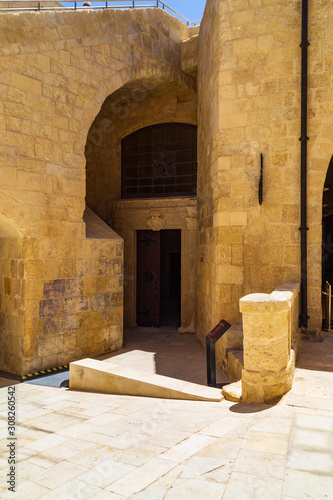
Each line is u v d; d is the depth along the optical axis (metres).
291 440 3.11
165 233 17.61
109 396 5.60
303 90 7.11
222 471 2.66
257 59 7.49
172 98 11.87
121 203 12.00
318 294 7.19
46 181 7.77
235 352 6.71
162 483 2.56
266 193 7.44
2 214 7.00
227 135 7.69
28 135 7.42
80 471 2.87
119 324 9.45
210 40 8.77
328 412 3.76
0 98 6.95
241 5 7.58
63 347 8.11
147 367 7.98
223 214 7.69
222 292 7.67
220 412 4.00
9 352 7.76
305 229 7.15
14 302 7.66
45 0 7.68
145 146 12.35
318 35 7.12
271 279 7.40
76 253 8.38
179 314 14.48
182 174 11.92
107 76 9.05
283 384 4.31
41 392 6.27
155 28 10.31
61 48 8.00
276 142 7.38
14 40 7.14
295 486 2.43
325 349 6.38
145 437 3.46
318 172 7.18
